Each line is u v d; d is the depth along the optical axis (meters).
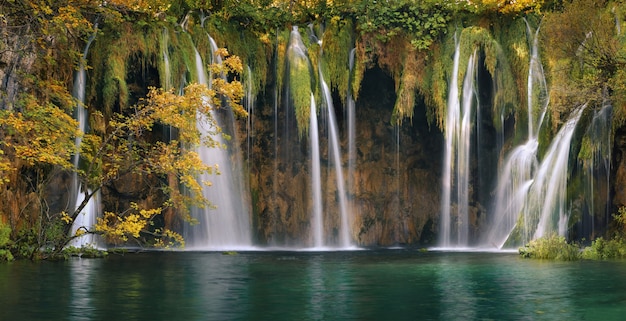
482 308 14.80
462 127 33.75
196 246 33.22
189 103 24.20
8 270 21.14
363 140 35.78
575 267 22.42
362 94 35.47
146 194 32.66
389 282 18.80
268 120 34.72
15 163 26.16
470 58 33.62
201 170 24.55
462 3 34.62
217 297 16.12
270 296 16.28
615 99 28.34
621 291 17.08
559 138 30.33
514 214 33.16
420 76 34.28
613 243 26.42
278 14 34.69
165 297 16.09
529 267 22.53
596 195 29.19
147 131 32.00
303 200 35.03
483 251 30.27
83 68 29.98
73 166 24.53
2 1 25.61
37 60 27.31
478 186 34.53
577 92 29.03
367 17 34.44
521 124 33.47
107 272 20.88
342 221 35.50
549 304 15.29
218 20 33.22
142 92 31.84
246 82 33.72
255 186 34.78
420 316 13.91
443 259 25.80
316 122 34.12
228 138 24.80
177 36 31.66
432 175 36.56
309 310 14.52
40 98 27.47
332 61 34.31
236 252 29.73
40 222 24.62
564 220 29.77
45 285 17.94
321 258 26.45
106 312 14.22
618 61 28.64
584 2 29.52
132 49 30.50
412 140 36.47
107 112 30.17
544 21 32.72
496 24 34.28
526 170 32.84
